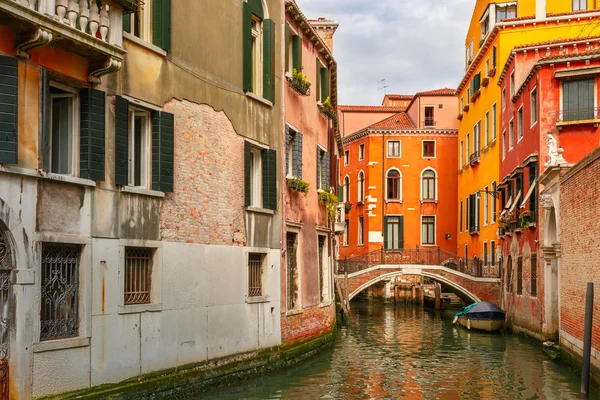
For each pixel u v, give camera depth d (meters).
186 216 12.29
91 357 10.03
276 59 15.82
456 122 44.66
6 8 8.09
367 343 22.33
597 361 14.13
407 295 42.44
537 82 22.64
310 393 13.25
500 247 29.84
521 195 24.77
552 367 17.50
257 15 14.99
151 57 11.44
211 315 12.96
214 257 13.10
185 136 12.31
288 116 16.55
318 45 19.28
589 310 13.48
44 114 9.22
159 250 11.55
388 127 44.31
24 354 8.90
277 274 15.54
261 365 14.70
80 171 9.92
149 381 11.21
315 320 18.30
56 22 8.77
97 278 10.17
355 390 13.85
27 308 8.95
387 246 43.84
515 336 24.91
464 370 16.95
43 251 9.41
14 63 8.67
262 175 15.21
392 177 44.16
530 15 31.44
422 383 15.02
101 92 10.12
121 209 10.69
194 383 12.39
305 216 17.83
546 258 20.77
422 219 43.75
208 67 13.05
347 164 47.22
